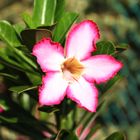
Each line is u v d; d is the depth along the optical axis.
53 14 0.33
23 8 1.11
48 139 0.37
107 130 0.87
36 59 0.31
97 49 0.31
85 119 0.39
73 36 0.31
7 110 0.35
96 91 0.31
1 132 0.67
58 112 0.34
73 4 1.03
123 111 0.89
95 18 1.00
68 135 0.32
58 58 0.30
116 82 0.34
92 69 0.31
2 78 0.34
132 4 0.97
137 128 0.88
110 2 1.01
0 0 1.15
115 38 0.97
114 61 0.31
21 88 0.29
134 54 0.90
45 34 0.29
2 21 0.31
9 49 0.34
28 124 0.36
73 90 0.30
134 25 0.96
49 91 0.30
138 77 0.89
